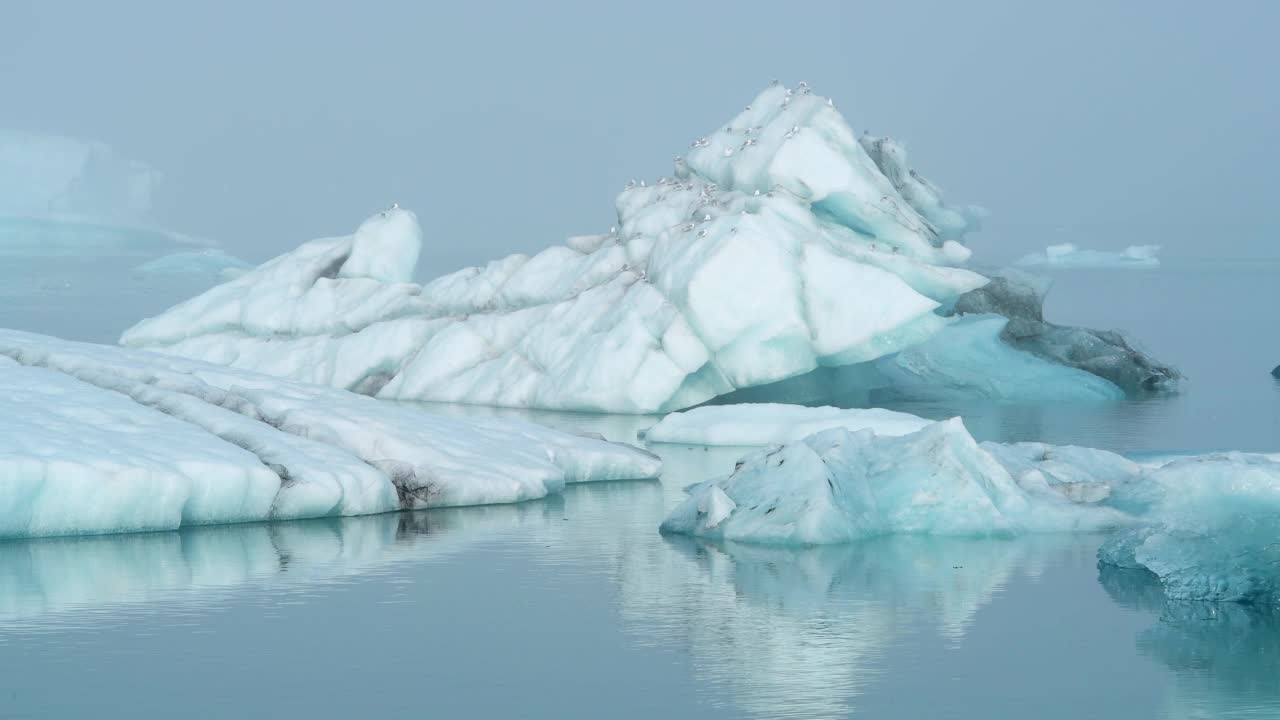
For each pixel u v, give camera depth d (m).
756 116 54.53
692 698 16.06
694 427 39.31
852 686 16.53
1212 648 18.25
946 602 20.62
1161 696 16.28
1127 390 52.50
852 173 49.97
